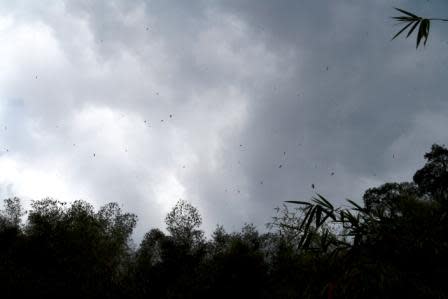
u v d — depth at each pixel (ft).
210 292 42.83
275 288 26.07
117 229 65.51
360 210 12.30
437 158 53.72
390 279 10.63
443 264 10.87
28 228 64.49
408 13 13.03
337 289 11.50
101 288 55.01
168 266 53.42
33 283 52.19
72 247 59.88
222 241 52.39
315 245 15.07
